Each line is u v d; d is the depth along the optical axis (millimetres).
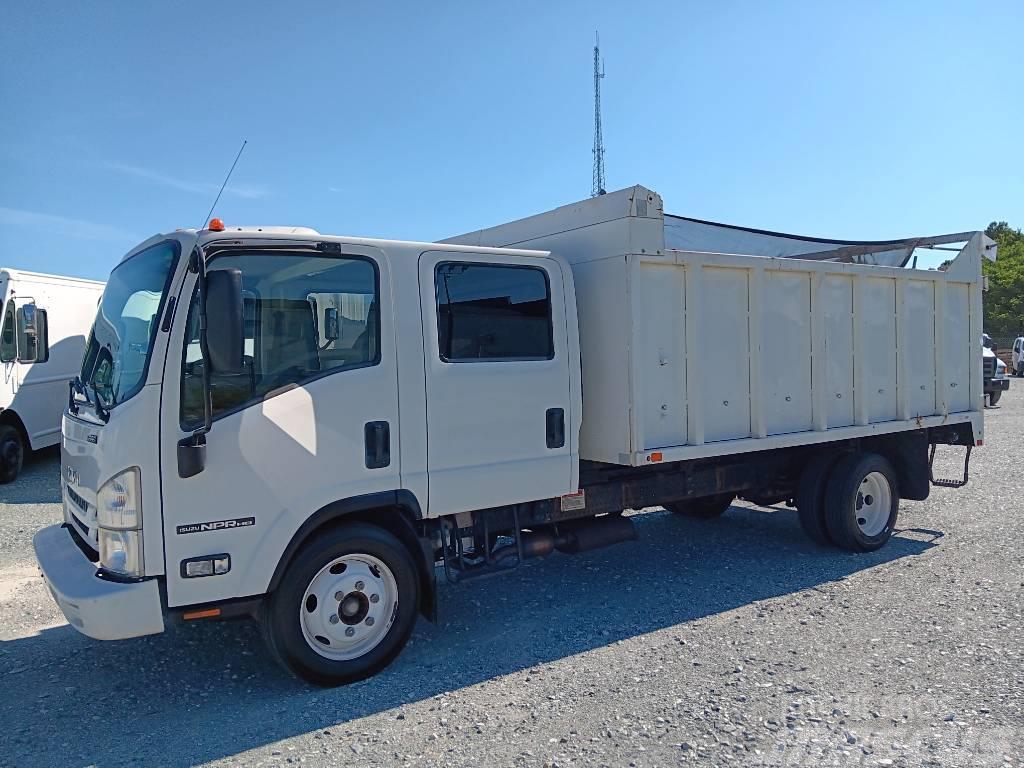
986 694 4223
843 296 6992
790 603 5844
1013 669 4535
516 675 4656
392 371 4684
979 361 8344
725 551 7484
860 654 4809
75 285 13984
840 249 8141
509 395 5152
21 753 3857
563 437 5422
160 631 4055
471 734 3932
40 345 12719
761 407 6320
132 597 3973
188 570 4094
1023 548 7227
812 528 7273
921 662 4664
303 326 4445
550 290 5395
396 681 4617
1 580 6895
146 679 4766
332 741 3900
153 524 4023
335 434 4488
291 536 4359
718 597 6059
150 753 3830
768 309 6406
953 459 12742
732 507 9594
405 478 4734
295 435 4359
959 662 4648
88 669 4934
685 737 3838
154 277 4387
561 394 5406
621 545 7766
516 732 3939
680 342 5828
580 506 5797
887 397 7430
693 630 5328
